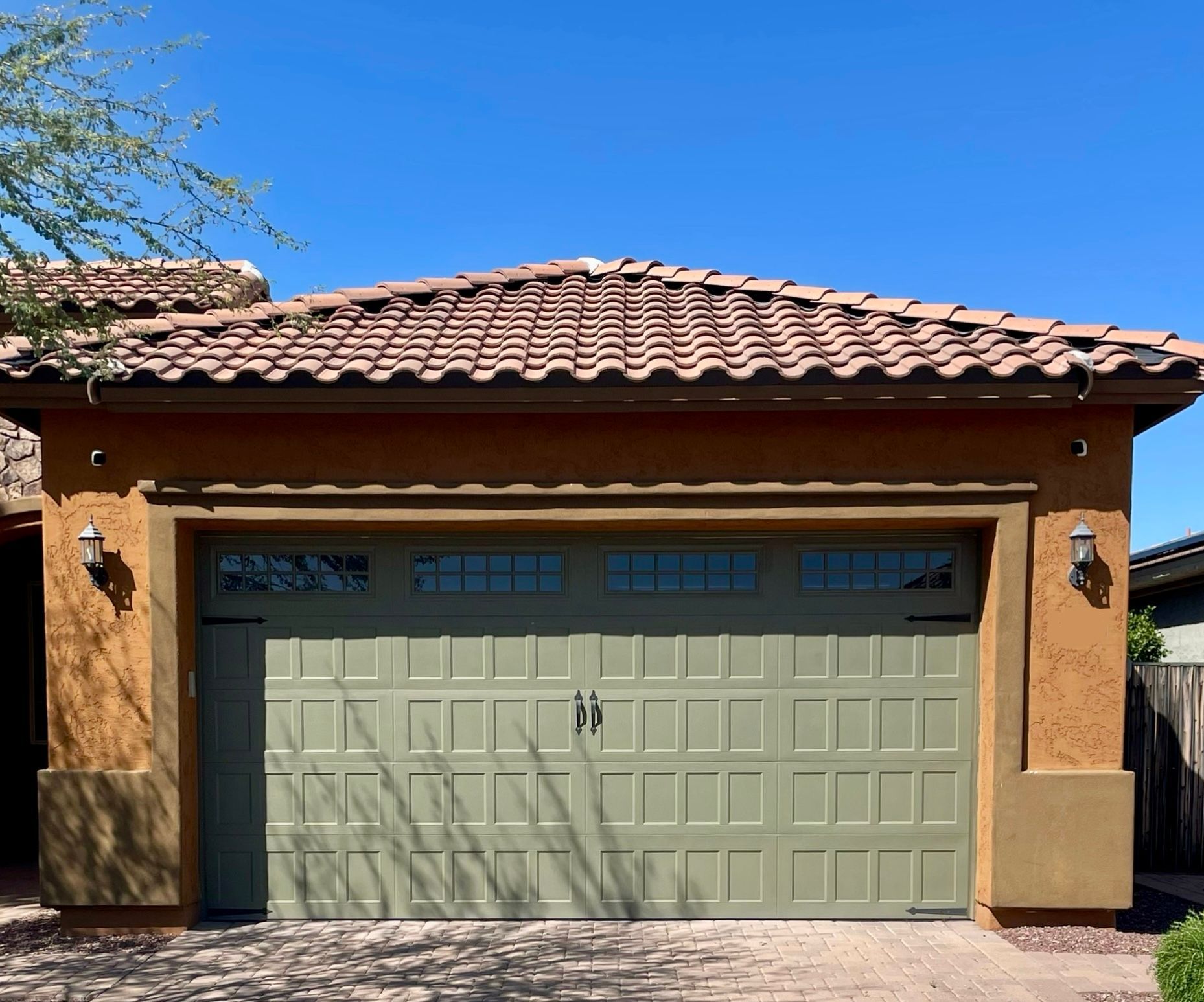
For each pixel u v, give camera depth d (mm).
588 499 6164
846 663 6422
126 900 6074
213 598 6438
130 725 6148
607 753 6426
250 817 6414
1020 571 6066
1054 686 6102
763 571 6445
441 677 6457
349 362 6176
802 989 5211
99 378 5723
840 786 6402
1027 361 5758
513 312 7621
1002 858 6066
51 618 6156
